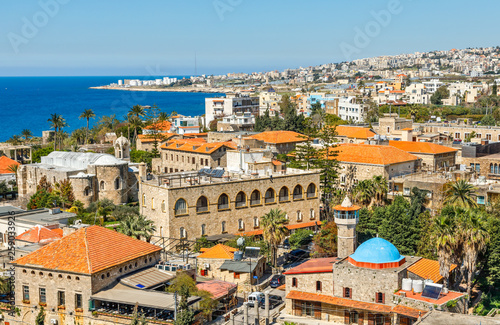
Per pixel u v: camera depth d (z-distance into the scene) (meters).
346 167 135.00
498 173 132.75
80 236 74.31
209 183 107.44
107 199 135.88
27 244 90.38
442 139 181.62
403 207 104.62
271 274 93.25
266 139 180.00
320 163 132.38
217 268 89.00
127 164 146.50
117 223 125.88
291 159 167.62
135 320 62.75
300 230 115.06
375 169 130.00
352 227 84.56
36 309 71.19
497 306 83.50
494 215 99.50
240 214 111.38
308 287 73.88
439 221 78.56
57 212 110.25
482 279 89.69
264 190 113.88
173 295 68.38
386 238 99.31
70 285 69.19
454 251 79.38
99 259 71.00
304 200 119.56
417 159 140.88
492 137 195.75
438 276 72.94
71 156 156.75
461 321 54.59
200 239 103.44
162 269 76.56
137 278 72.38
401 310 64.81
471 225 76.50
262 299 81.38
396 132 180.62
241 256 89.38
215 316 74.81
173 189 102.88
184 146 174.25
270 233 94.81
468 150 138.12
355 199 119.19
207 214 107.19
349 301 69.88
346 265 71.69
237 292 86.62
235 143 170.88
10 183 168.12
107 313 67.06
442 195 109.38
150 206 107.81
